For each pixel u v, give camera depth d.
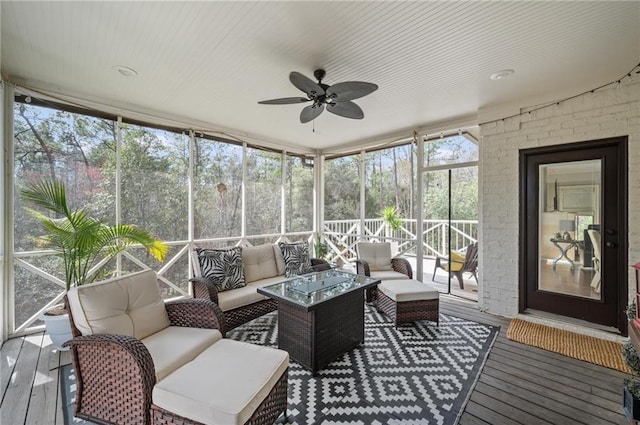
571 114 3.04
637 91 2.68
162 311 2.13
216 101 3.46
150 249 3.34
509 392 2.03
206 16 1.92
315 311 2.27
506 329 3.10
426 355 2.55
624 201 2.78
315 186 6.15
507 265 3.49
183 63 2.55
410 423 1.73
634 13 1.87
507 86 3.02
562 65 2.56
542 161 3.28
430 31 2.08
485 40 2.20
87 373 1.64
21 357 2.50
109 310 1.81
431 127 4.36
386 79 2.85
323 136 5.11
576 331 2.98
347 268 5.84
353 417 1.78
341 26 2.03
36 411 1.82
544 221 3.29
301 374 2.26
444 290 4.55
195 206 4.31
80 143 3.31
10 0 1.76
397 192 5.41
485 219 3.65
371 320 3.35
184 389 1.39
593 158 2.96
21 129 2.94
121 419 1.53
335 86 2.25
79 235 2.63
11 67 2.63
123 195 3.61
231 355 1.70
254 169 5.15
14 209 2.90
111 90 3.13
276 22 1.98
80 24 2.01
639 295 1.75
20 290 2.98
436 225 4.62
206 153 4.45
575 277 3.11
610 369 2.31
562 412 1.83
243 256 3.59
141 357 1.47
